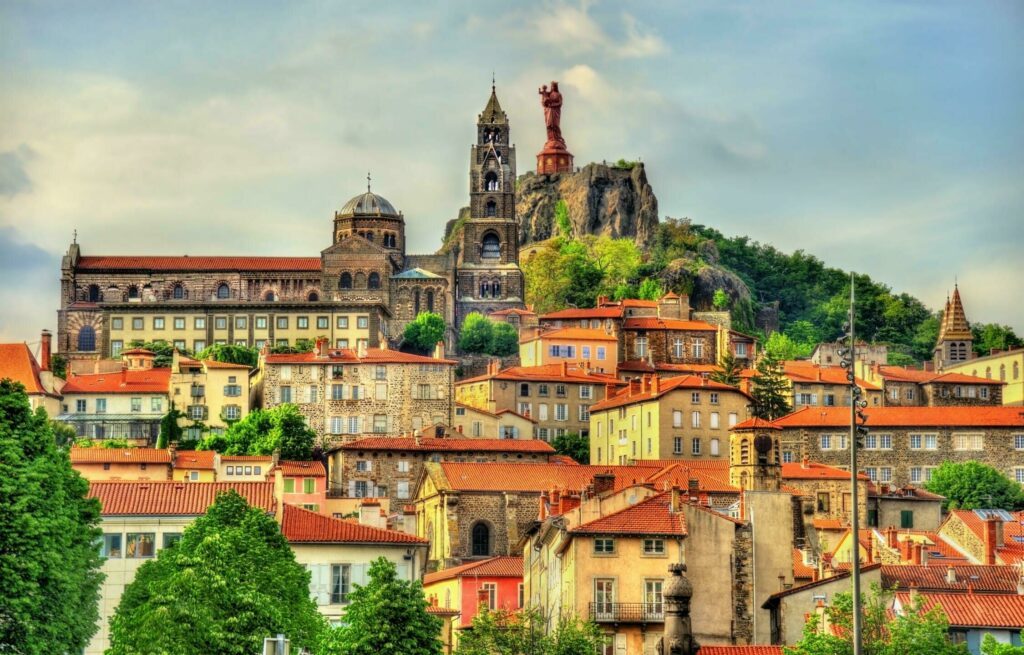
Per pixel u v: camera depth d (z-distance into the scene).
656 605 184.50
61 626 157.25
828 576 195.00
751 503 191.38
